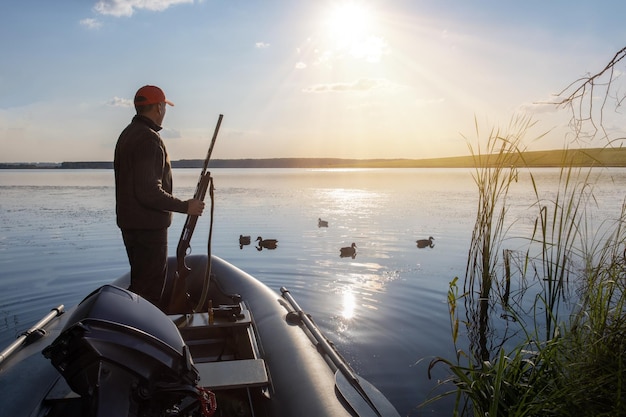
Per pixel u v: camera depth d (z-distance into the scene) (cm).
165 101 359
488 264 677
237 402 283
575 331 372
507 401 326
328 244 1143
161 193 339
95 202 2198
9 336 582
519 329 565
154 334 204
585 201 642
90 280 830
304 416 261
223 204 2191
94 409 183
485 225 692
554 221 595
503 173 684
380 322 605
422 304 676
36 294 750
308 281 811
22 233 1295
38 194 2731
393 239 1191
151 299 357
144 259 354
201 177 413
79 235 1259
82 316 202
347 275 846
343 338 554
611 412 282
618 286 385
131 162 339
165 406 205
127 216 346
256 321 392
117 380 190
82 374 193
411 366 479
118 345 191
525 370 355
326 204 2150
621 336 337
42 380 276
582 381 310
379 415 271
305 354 322
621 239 433
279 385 291
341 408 266
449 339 548
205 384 267
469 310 643
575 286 641
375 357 502
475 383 339
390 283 786
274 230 1377
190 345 366
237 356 361
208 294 524
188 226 422
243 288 484
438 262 935
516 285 729
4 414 247
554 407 299
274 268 908
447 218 1581
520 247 998
